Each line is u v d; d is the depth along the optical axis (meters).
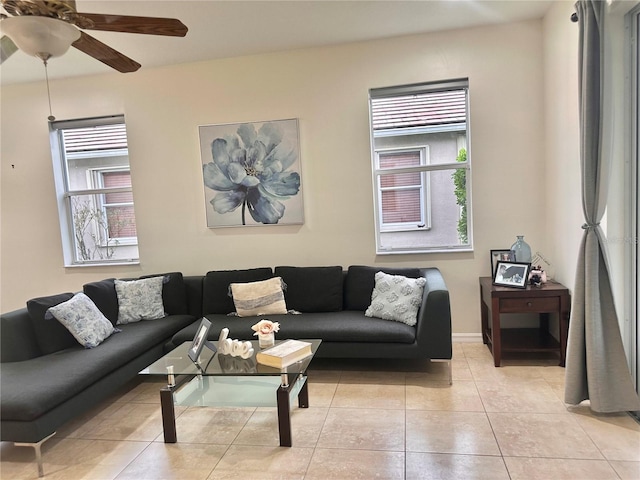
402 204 3.94
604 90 2.29
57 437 2.53
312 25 3.32
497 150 3.63
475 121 3.65
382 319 3.27
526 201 3.63
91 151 4.37
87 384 2.53
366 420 2.51
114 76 4.12
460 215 3.84
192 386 2.74
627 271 2.51
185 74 4.02
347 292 3.70
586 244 2.41
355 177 3.86
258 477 2.04
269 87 3.90
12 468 2.24
